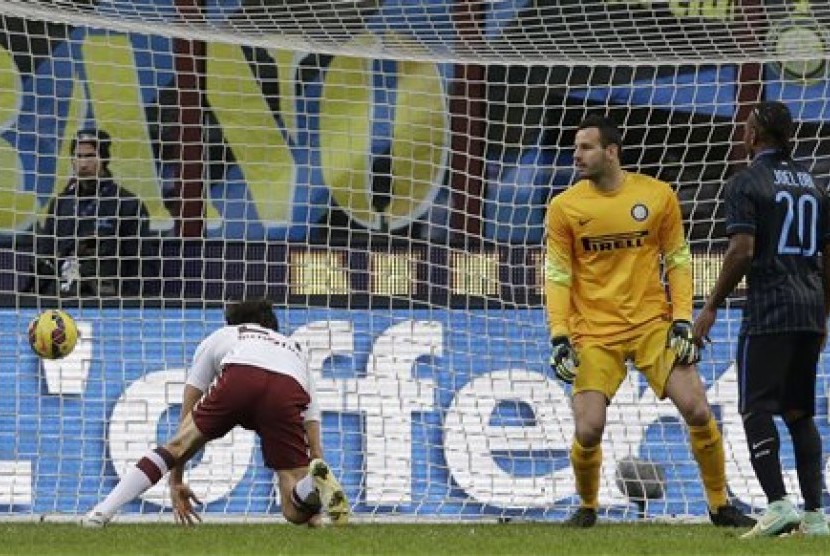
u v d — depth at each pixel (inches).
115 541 1213.7
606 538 1253.1
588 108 1926.7
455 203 1921.8
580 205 1384.1
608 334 1391.5
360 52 1711.4
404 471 1722.4
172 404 1750.7
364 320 1776.6
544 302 1812.3
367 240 1898.4
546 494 1716.3
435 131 1935.3
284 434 1400.1
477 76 1926.7
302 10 1786.4
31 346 1598.2
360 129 1945.1
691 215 1908.2
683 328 1373.0
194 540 1222.9
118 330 1766.7
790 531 1240.2
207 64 1946.4
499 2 1775.3
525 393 1750.7
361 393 1744.6
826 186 1900.8
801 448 1278.3
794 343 1257.4
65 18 1648.6
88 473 1727.4
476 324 1785.2
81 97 1940.2
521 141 1924.2
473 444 1729.8
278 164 1945.1
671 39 1740.9
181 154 1932.8
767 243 1254.9
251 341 1412.4
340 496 1378.0
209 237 1925.4
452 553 1106.1
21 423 1731.1
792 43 1729.8
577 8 1766.7
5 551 1118.4
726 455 1721.2
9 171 1913.1
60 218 1818.4
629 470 1688.0
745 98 1916.8
